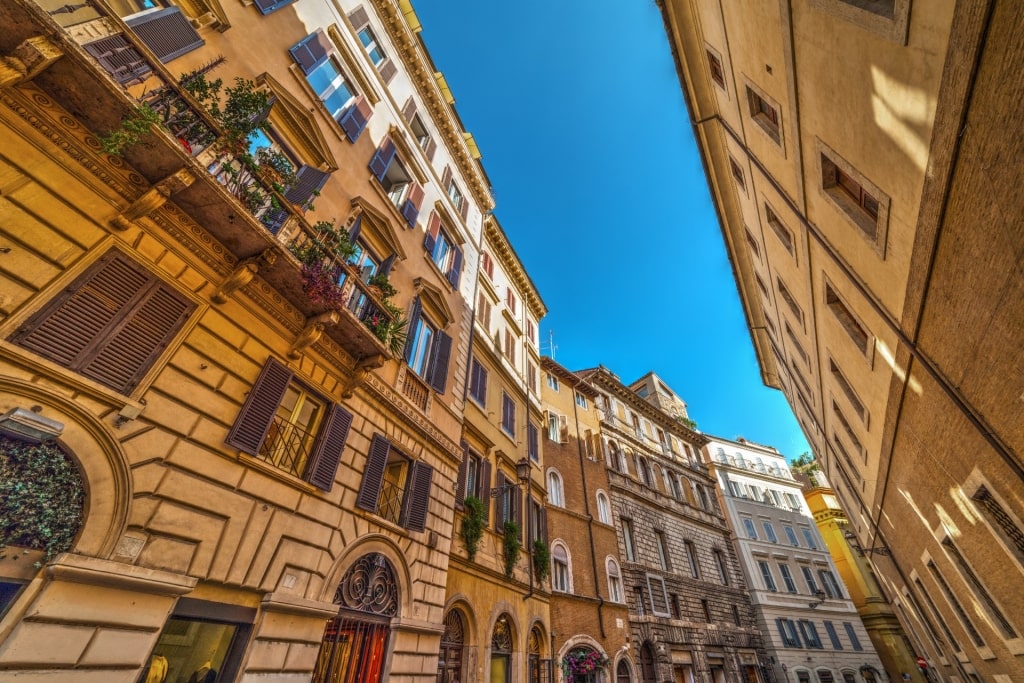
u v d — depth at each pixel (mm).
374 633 7555
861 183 7199
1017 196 4230
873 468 13734
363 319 8734
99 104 5031
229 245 6621
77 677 3939
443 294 13406
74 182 5133
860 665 29156
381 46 13938
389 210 11719
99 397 4777
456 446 11867
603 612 17344
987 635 11336
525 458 15539
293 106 8820
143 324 5457
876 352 9422
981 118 4398
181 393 5590
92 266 5164
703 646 22172
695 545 27547
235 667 5262
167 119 5668
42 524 4105
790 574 32469
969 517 8797
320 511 7062
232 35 8039
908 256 6594
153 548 4785
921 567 14719
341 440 7867
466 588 10945
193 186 5758
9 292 4426
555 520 17766
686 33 12750
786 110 8930
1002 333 5234
